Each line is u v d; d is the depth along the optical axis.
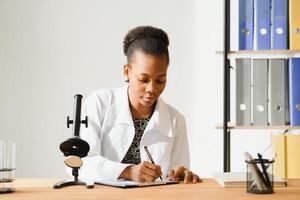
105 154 1.75
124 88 1.78
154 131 1.76
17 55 3.32
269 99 2.69
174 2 3.34
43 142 3.32
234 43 3.31
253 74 2.68
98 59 3.33
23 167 3.31
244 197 1.24
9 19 3.33
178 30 3.33
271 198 1.23
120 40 3.34
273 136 2.67
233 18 3.32
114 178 1.53
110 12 3.34
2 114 3.31
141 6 3.35
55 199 1.19
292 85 2.66
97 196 1.23
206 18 3.32
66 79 3.33
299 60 2.65
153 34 1.62
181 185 1.46
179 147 1.83
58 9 3.34
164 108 1.78
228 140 2.74
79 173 1.58
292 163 2.62
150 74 1.54
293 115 2.67
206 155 3.30
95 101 1.76
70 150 1.45
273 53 2.76
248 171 1.33
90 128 1.70
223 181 1.43
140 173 1.49
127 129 1.74
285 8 2.70
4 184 1.33
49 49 3.33
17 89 3.32
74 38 3.34
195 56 3.32
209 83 3.31
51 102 3.32
